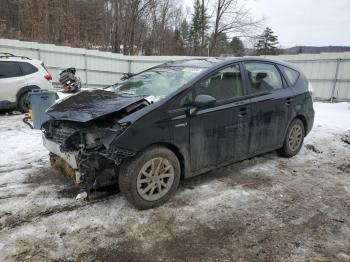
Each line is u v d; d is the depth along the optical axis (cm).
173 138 352
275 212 352
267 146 484
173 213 343
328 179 458
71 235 297
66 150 340
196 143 377
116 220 326
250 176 459
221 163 415
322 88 1573
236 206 363
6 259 261
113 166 347
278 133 499
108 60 1925
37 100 671
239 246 287
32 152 540
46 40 2862
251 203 372
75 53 1766
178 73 416
